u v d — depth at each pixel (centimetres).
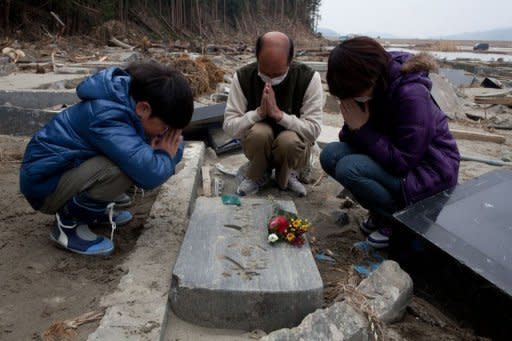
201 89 800
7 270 234
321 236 304
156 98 225
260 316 206
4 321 197
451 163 273
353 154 290
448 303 232
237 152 467
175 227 274
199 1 3525
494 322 208
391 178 273
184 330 204
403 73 262
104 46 1833
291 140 329
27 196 247
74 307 207
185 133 477
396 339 202
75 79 802
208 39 3244
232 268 218
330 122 683
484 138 664
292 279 211
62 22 1816
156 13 2986
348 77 244
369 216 308
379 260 278
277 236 242
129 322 190
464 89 1245
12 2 1691
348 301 205
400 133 264
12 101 595
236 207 284
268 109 324
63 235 252
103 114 225
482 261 216
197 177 365
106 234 278
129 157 225
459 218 249
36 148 237
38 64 990
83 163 235
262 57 314
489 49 4991
